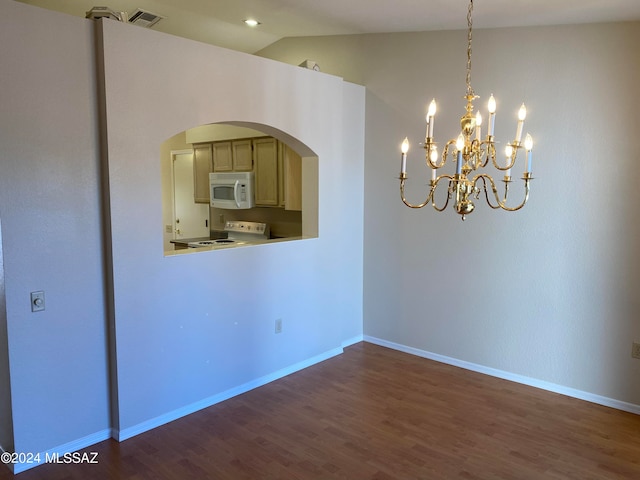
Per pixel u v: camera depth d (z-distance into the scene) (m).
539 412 3.33
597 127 3.31
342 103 4.29
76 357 2.76
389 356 4.41
